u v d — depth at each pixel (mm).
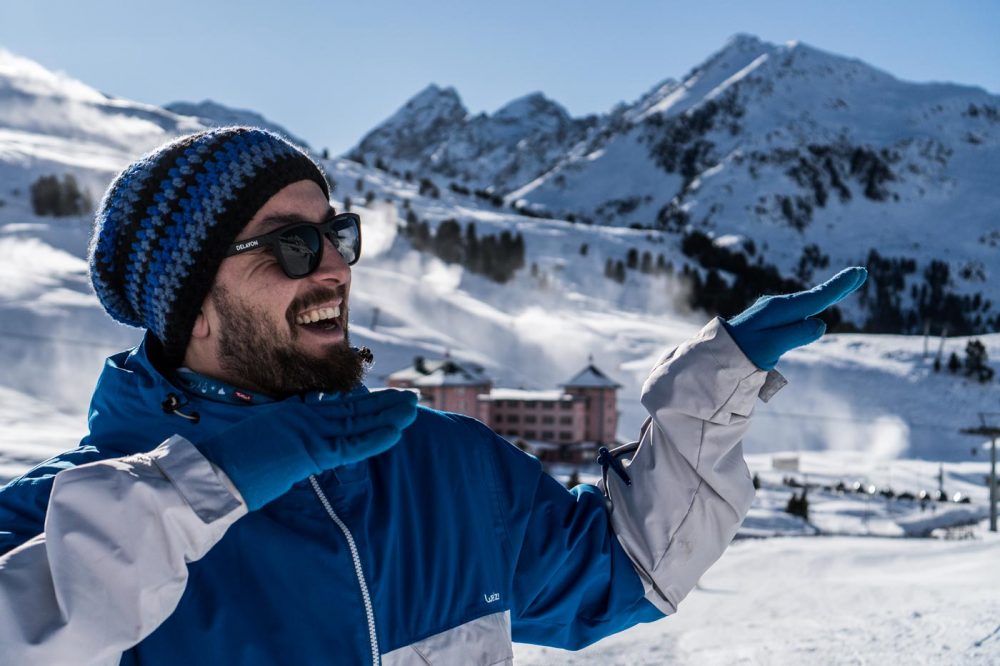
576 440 69312
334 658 1443
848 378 112312
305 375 1557
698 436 1827
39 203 126562
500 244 161125
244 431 1298
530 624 1922
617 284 176000
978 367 113562
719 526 1892
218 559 1429
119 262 1591
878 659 6398
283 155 1601
